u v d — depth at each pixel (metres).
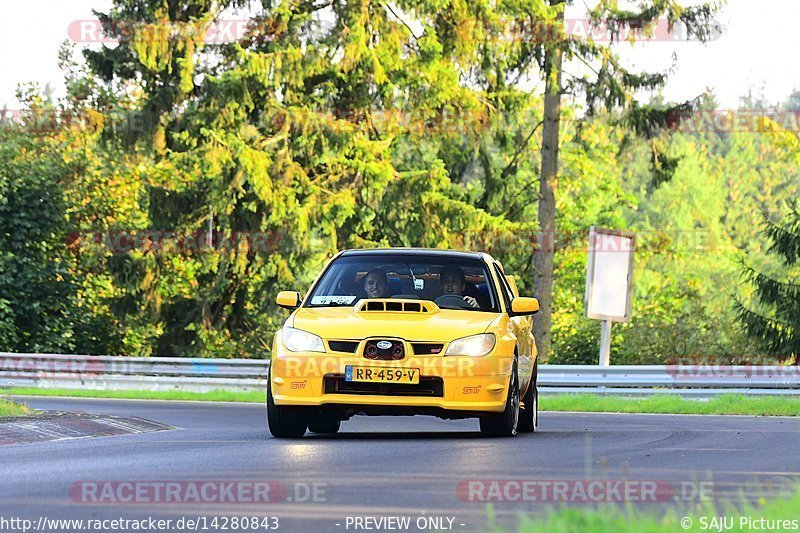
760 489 23.28
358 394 34.81
